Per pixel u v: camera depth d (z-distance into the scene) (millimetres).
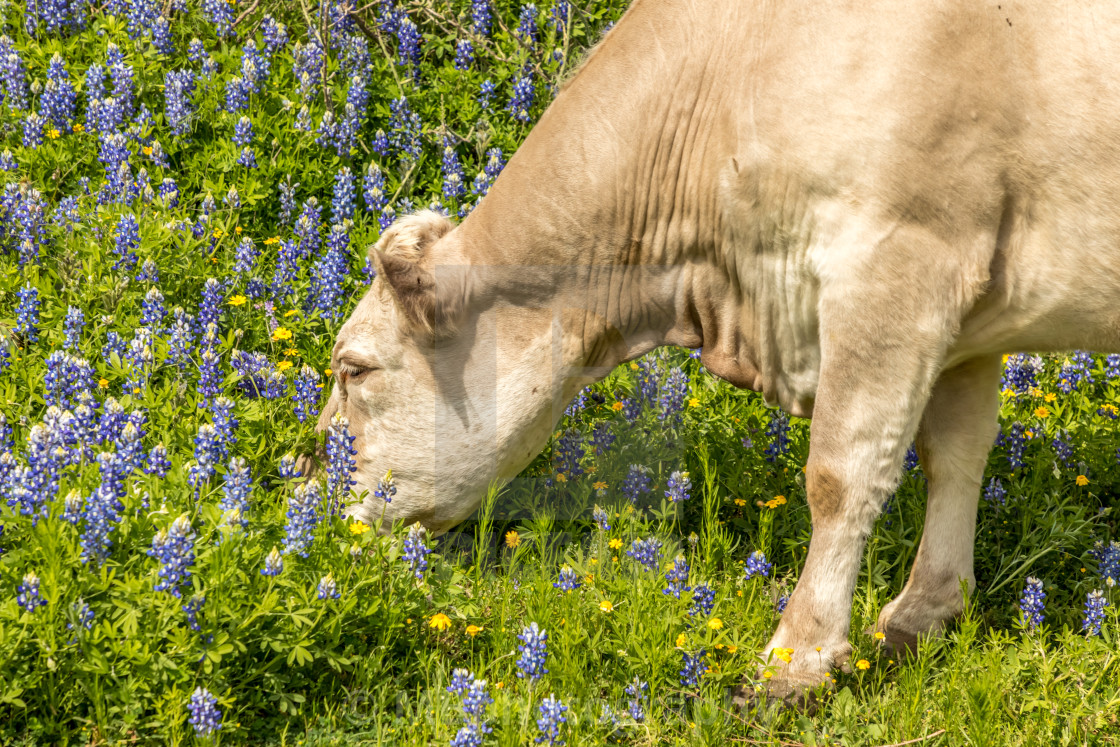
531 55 15664
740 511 10969
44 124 13602
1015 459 11172
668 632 8336
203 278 11938
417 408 9086
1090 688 8562
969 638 8711
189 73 14164
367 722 7711
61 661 7180
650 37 9008
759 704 8172
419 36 15789
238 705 7582
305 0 15609
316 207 13086
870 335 8227
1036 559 10383
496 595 9109
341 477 8867
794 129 8312
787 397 9500
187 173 13805
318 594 7684
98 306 11430
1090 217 8094
